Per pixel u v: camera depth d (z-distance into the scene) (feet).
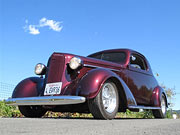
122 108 12.09
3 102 18.92
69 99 10.06
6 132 4.42
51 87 11.68
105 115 10.38
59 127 5.62
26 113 13.30
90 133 4.52
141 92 15.34
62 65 11.81
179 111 29.58
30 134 4.18
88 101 10.28
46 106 11.86
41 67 12.99
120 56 15.25
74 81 11.22
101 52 16.38
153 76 17.58
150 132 4.88
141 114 24.68
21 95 12.34
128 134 4.49
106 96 10.89
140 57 16.71
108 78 10.89
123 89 11.55
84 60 11.98
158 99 16.78
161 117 17.43
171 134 4.58
